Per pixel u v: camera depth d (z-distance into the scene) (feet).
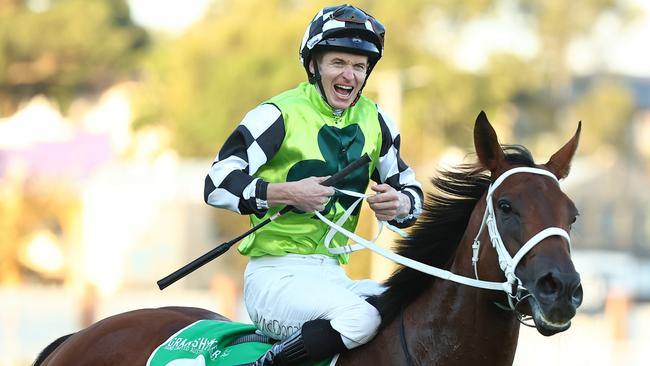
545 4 241.14
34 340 96.12
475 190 22.91
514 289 20.80
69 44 207.00
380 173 25.34
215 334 24.77
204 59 174.29
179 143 176.96
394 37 170.09
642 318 138.82
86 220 169.99
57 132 209.46
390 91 142.72
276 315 23.47
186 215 169.99
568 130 229.25
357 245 23.94
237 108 168.04
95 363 26.16
